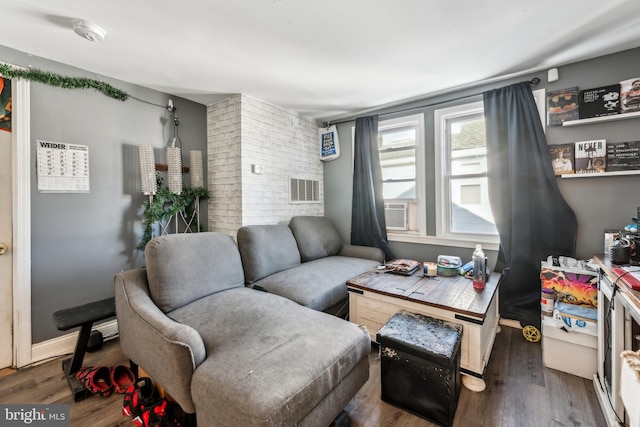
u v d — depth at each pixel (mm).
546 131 2283
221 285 1975
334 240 3328
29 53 1948
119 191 2408
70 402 1564
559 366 1787
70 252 2146
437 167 2850
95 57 2016
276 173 3127
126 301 1559
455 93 2729
